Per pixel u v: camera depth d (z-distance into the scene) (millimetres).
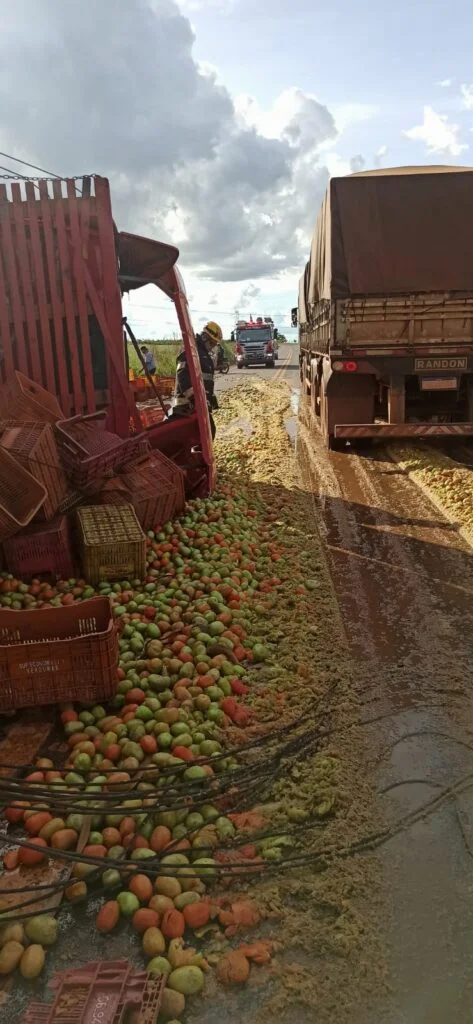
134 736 4348
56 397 8070
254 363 47656
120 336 8078
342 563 7711
